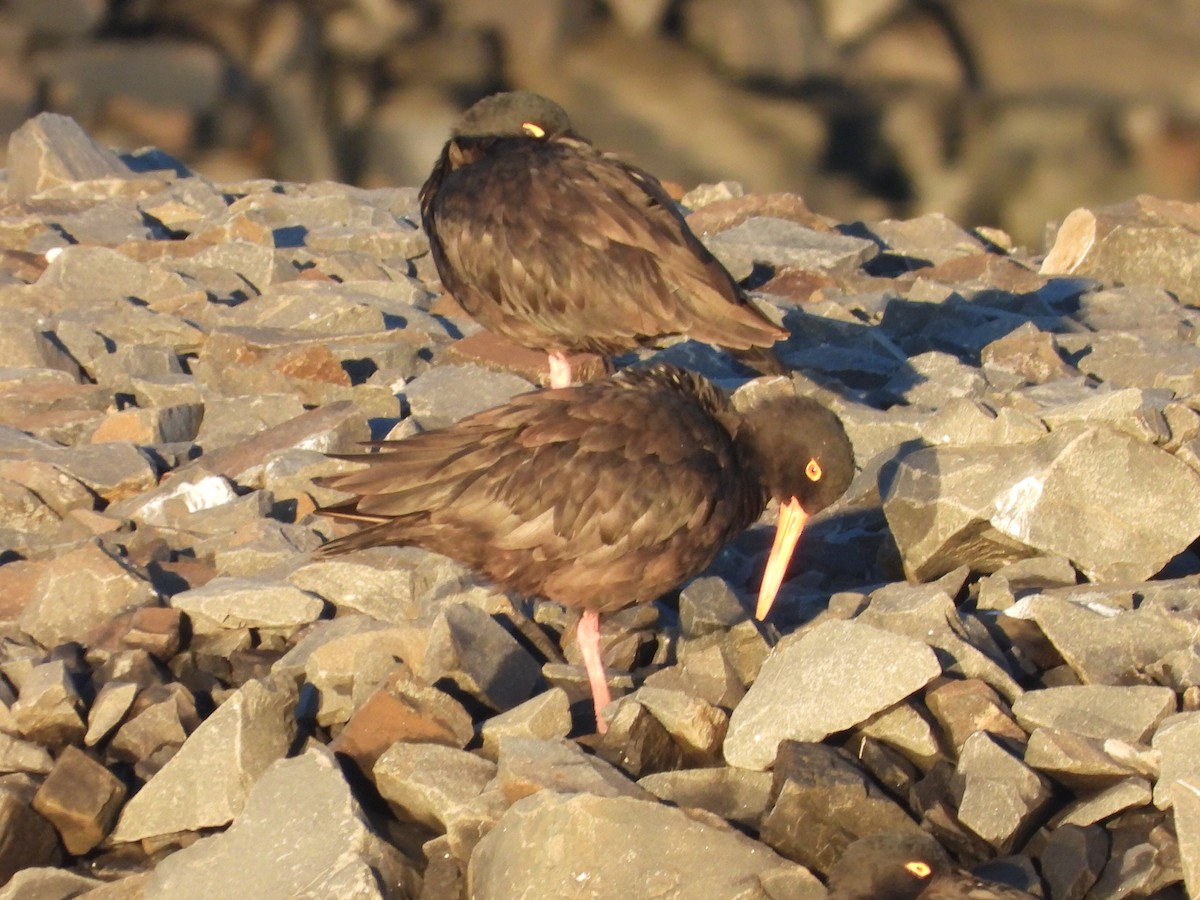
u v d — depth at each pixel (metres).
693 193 23.84
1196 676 9.75
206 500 13.40
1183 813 8.40
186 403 15.25
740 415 10.95
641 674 11.12
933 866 8.31
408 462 9.95
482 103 14.25
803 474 10.80
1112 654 10.11
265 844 9.03
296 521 13.37
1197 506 11.30
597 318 12.92
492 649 10.80
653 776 9.58
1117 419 11.58
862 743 9.59
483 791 9.30
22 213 21.75
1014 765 9.05
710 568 12.23
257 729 9.98
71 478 13.56
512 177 13.27
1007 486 11.39
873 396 15.09
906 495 11.76
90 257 18.59
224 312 17.67
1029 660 10.50
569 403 10.12
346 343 16.56
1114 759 9.04
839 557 12.49
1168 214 19.89
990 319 17.61
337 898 8.43
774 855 8.57
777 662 9.92
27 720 10.38
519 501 9.85
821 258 19.55
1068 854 8.71
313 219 21.91
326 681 10.79
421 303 18.64
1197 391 14.27
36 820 9.72
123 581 11.79
